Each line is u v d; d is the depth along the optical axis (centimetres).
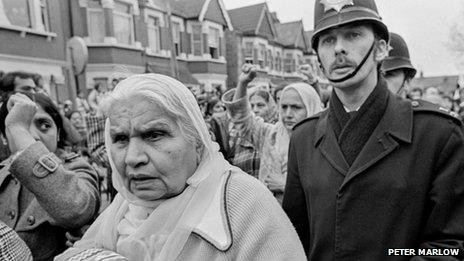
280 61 3038
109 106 107
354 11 140
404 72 254
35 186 149
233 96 296
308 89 288
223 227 105
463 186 132
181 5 2180
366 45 142
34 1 1147
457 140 135
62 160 181
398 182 134
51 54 1227
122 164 107
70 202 150
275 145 288
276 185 278
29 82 302
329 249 146
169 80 108
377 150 139
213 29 2289
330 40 148
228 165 121
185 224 105
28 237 160
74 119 608
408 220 134
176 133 106
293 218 168
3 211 169
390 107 145
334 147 150
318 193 150
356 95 146
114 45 1512
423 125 139
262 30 2770
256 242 105
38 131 175
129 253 109
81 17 1478
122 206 123
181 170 107
